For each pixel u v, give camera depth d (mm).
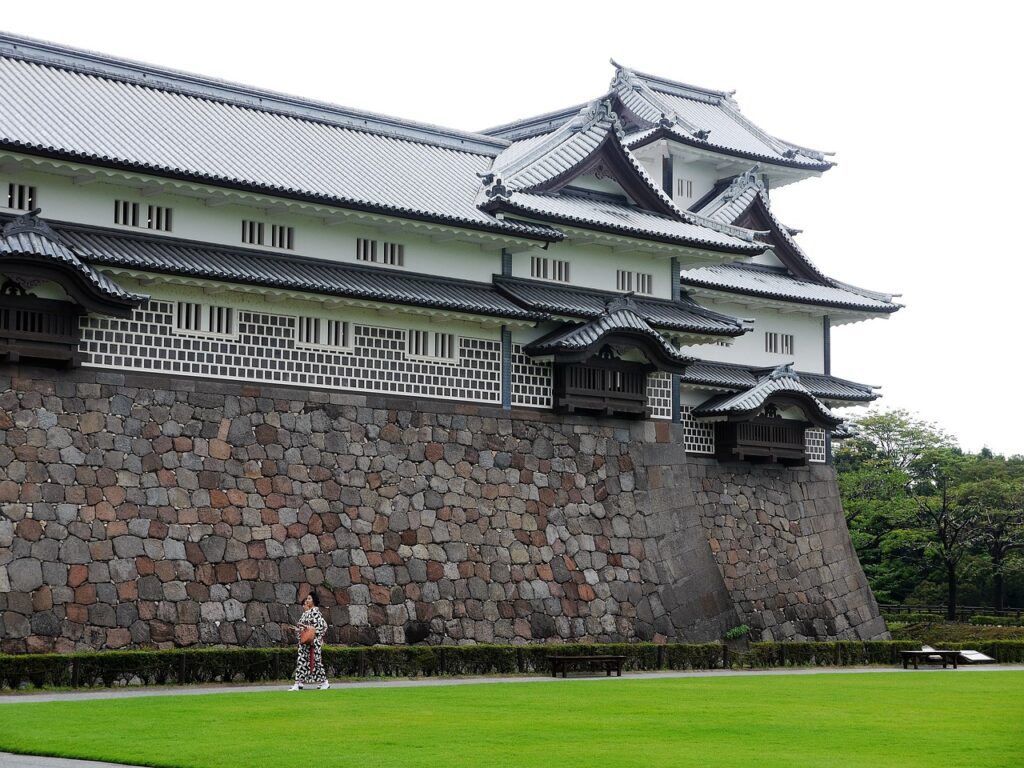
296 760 25203
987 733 30562
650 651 54156
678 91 85875
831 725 31938
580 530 56906
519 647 50562
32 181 46531
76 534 44562
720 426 67188
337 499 50500
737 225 73312
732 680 47438
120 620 44844
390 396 52719
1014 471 102875
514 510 55156
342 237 53250
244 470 48531
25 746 26859
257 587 47906
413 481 52656
